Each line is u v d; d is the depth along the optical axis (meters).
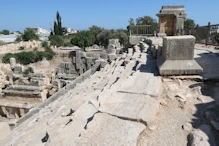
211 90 4.50
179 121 3.22
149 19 43.12
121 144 2.46
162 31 18.02
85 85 7.03
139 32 21.11
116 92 4.20
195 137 2.64
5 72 20.05
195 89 4.42
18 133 4.33
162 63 5.45
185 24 26.91
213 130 2.89
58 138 2.72
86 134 2.68
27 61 37.34
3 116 13.66
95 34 61.25
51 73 17.38
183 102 3.87
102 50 43.41
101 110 3.35
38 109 9.43
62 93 10.04
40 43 52.28
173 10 17.20
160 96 4.16
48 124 4.04
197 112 3.52
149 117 3.08
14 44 47.50
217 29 10.95
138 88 4.38
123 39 53.06
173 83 4.89
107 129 2.78
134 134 2.68
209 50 9.88
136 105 3.51
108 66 10.41
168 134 2.85
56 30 76.69
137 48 14.12
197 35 14.21
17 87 15.05
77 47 53.09
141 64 7.05
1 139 4.15
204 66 6.21
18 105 13.30
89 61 17.86
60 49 48.59
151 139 2.72
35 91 14.50
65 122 3.53
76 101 5.01
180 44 5.17
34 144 3.22
